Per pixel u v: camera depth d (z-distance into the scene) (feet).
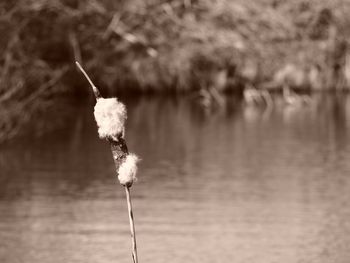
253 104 209.67
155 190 115.34
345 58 232.32
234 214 103.76
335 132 163.43
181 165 131.44
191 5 224.74
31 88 167.94
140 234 96.22
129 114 186.50
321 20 232.53
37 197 111.55
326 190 115.34
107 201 109.81
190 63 216.54
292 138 156.56
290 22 229.86
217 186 117.50
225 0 226.79
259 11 229.04
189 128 168.04
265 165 131.54
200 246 92.02
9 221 100.63
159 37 216.54
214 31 222.69
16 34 169.68
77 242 93.61
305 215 103.24
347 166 130.72
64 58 196.34
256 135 159.84
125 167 55.98
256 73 220.43
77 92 199.82
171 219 101.45
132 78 211.41
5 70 159.22
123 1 212.64
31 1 178.09
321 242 93.56
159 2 219.20
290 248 91.61
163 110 193.98
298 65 225.56
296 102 212.64
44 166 129.39
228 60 220.43
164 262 87.66
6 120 149.28
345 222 100.48
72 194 113.09
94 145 146.72
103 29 206.49
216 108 201.05
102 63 205.46
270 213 104.01
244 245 92.63
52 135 155.33
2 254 89.71
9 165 129.80
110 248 91.76
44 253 90.07
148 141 152.25
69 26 195.11
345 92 230.68
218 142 151.84
